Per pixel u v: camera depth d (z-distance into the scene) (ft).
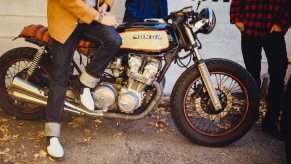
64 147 10.66
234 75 10.73
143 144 11.12
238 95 14.51
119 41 9.87
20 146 10.56
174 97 10.71
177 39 10.48
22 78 11.32
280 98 11.82
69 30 9.65
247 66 12.14
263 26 11.27
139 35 10.27
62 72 9.94
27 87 11.04
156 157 10.48
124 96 10.37
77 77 10.89
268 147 11.43
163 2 12.17
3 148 10.41
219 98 11.23
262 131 12.44
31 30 10.89
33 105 12.68
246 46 11.89
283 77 11.68
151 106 10.62
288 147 9.85
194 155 10.68
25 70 11.41
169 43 10.32
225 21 14.39
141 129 12.05
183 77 10.69
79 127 11.85
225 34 14.55
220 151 11.00
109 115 10.71
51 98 9.96
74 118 12.39
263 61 14.97
